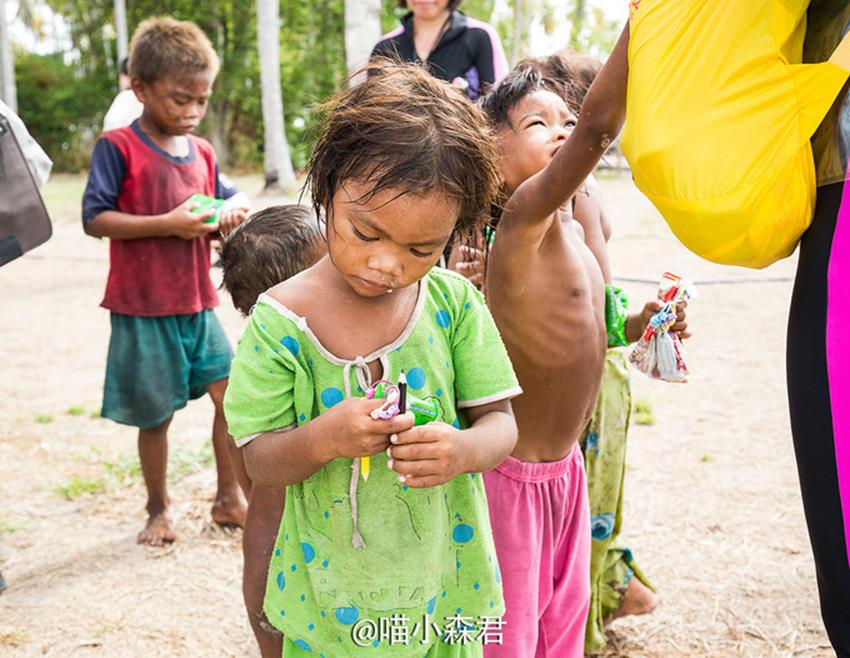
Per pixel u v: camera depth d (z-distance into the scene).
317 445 1.53
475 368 1.77
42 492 4.03
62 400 5.32
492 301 2.16
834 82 1.51
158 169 3.50
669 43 1.59
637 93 1.63
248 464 1.65
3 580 3.25
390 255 1.48
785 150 1.53
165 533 3.59
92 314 7.67
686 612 3.09
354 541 1.67
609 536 2.72
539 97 2.21
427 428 1.54
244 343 1.68
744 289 8.48
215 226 3.43
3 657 2.82
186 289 3.52
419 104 1.48
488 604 1.83
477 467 1.63
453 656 1.86
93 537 3.64
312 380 1.66
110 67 29.27
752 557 3.45
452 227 1.52
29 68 29.06
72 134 29.31
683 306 2.27
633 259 10.06
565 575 2.35
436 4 4.31
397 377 1.67
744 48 1.55
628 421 2.71
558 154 1.93
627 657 2.84
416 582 1.71
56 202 16.14
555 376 2.16
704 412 5.10
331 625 1.73
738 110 1.54
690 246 1.68
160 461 3.59
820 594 1.65
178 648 2.90
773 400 5.29
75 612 3.10
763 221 1.55
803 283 1.58
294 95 27.52
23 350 6.49
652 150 1.58
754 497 3.98
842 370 1.51
